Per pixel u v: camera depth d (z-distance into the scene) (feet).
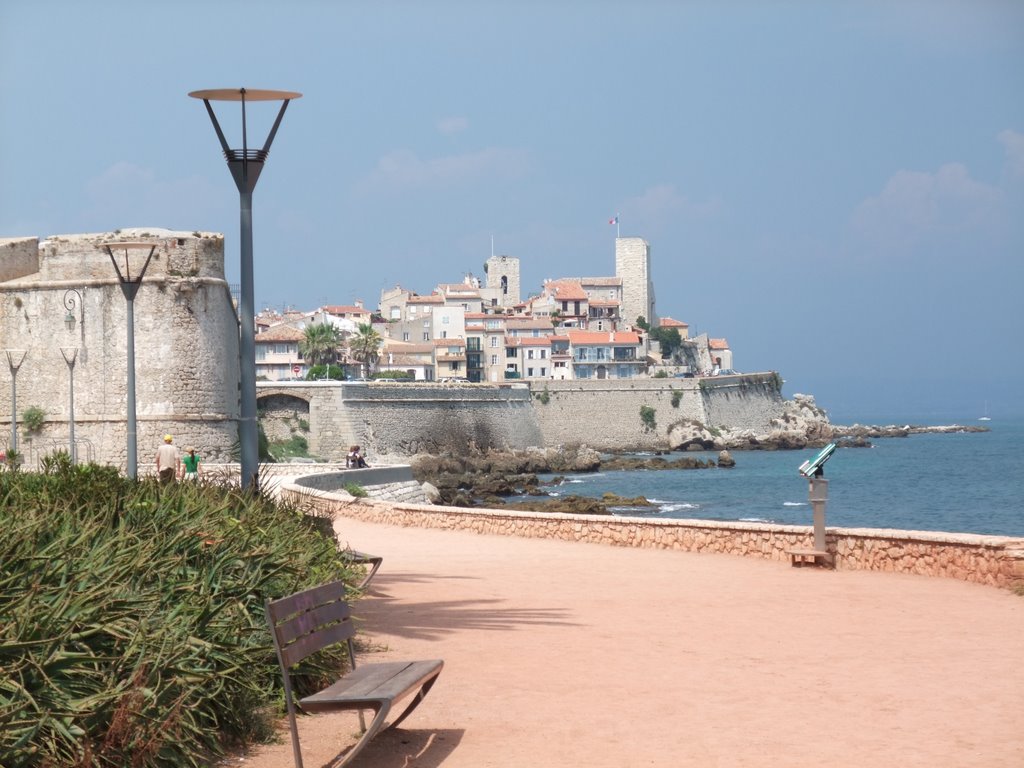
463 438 393.70
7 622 28.12
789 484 363.15
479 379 599.16
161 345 214.69
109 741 27.27
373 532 109.50
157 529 39.60
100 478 48.80
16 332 221.25
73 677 28.12
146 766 27.63
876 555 69.92
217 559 38.96
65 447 217.97
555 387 457.27
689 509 285.23
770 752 30.04
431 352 576.61
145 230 218.38
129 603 31.89
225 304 223.51
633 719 33.83
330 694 28.73
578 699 36.42
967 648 44.39
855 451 551.59
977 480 383.04
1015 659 42.11
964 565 64.23
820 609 54.95
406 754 30.60
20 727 25.66
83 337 217.36
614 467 420.36
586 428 465.06
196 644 31.73
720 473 405.59
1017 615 52.34
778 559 76.48
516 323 637.71
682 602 58.08
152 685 29.04
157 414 213.87
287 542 45.85
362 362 530.68
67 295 217.97
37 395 220.23
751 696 36.58
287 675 28.86
